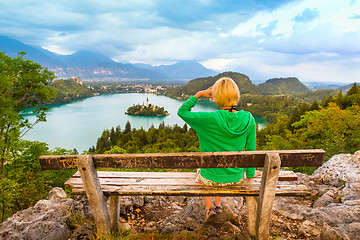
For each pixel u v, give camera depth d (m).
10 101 14.30
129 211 3.02
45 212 2.87
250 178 2.25
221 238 2.23
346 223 2.42
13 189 9.70
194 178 2.31
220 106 2.03
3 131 15.34
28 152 15.46
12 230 2.42
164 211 3.07
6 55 14.84
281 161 1.76
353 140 12.59
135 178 2.35
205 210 2.80
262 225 1.97
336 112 19.42
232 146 1.94
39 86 15.60
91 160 1.84
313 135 22.09
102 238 2.08
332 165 3.93
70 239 2.33
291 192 2.01
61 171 14.26
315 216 2.58
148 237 2.23
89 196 1.95
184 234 2.26
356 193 2.96
